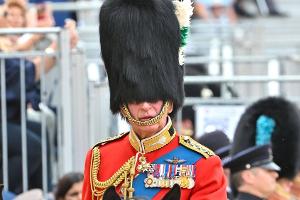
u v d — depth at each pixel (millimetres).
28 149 29812
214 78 34875
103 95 31719
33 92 29969
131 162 15914
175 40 16203
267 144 24250
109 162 16219
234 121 34375
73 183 26344
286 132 25688
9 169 29422
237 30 48281
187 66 40688
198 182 15586
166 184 15617
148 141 15875
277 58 40938
